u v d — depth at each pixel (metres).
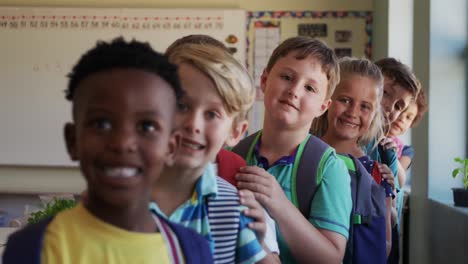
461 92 3.18
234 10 4.14
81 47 4.19
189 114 1.01
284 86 1.46
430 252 3.15
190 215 1.01
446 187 3.19
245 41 4.15
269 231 1.17
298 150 1.46
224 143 1.13
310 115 1.48
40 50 4.19
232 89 1.03
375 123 1.94
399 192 2.46
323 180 1.41
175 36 4.17
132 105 0.67
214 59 1.02
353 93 1.86
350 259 1.63
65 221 0.72
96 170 0.67
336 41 4.14
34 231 0.71
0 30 4.19
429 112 3.19
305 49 1.49
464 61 3.18
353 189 1.65
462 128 3.19
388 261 2.16
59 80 4.20
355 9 4.14
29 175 4.20
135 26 4.17
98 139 0.67
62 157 4.20
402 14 3.67
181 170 1.01
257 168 1.23
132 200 0.69
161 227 0.78
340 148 1.91
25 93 4.21
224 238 1.02
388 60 2.38
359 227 1.64
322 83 1.49
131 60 0.69
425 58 3.25
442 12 3.19
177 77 0.74
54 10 4.17
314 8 4.14
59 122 4.21
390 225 2.01
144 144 0.68
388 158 2.15
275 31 4.16
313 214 1.39
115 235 0.71
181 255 0.78
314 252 1.30
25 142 4.20
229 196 1.05
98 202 0.71
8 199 4.04
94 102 0.67
